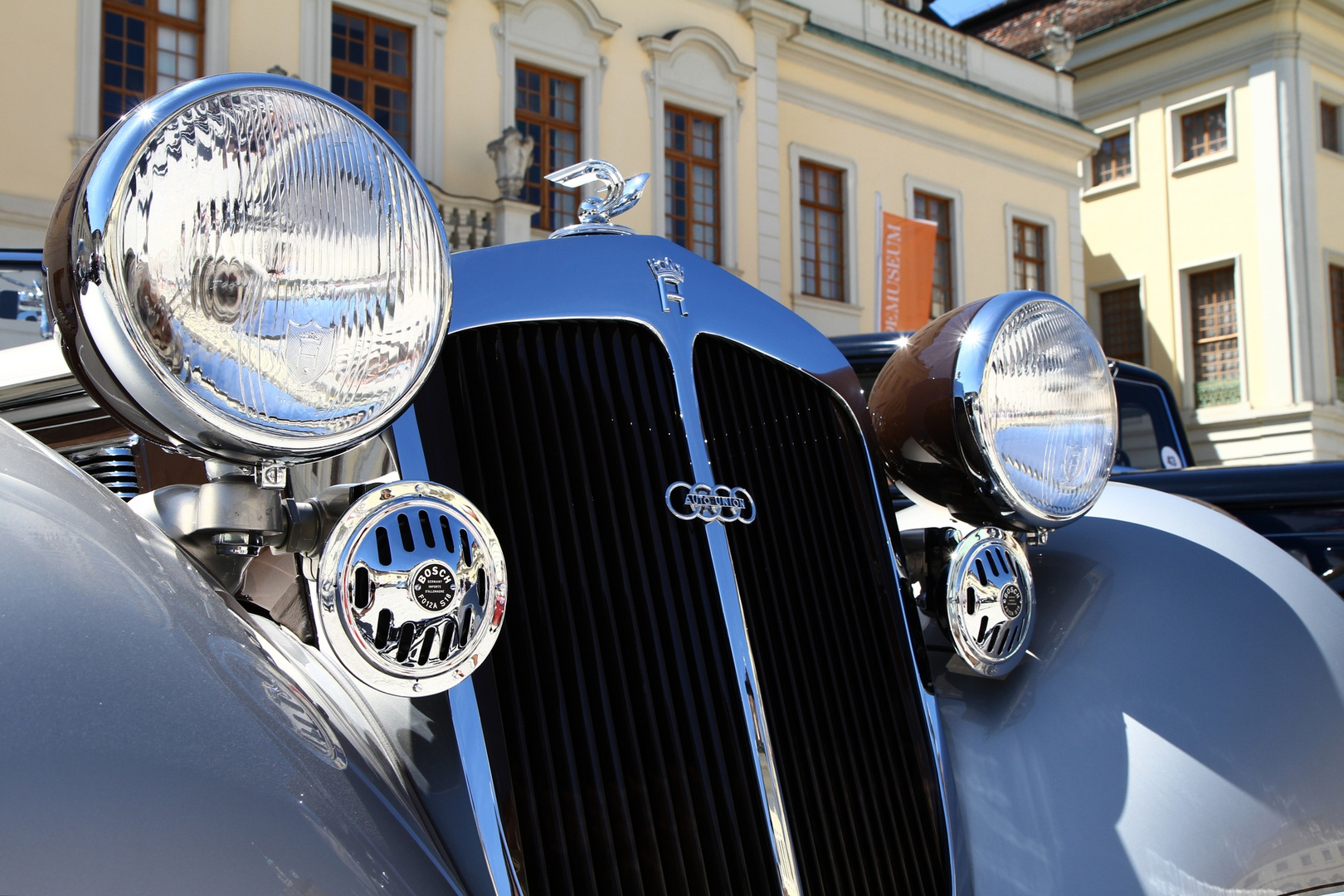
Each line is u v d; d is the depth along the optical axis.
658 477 0.95
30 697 0.56
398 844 0.67
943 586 1.13
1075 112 21.95
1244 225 19.50
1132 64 21.06
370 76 11.71
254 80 0.74
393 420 0.79
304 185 0.74
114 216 0.68
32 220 9.41
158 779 0.56
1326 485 2.12
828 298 15.60
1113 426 1.22
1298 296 18.92
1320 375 18.92
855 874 0.95
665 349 0.99
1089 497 1.19
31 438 0.78
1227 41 19.78
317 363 0.74
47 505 0.67
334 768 0.68
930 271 13.26
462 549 0.80
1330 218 19.44
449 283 0.80
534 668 0.85
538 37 12.68
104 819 0.53
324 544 0.77
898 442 1.20
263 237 0.72
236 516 0.78
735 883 0.87
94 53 9.80
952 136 17.16
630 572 0.91
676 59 13.84
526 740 0.84
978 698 1.16
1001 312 1.16
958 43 17.39
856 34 16.23
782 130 15.32
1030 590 1.19
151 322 0.69
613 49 13.38
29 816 0.52
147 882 0.53
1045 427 1.16
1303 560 2.13
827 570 1.04
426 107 11.84
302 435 0.75
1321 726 1.09
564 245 1.02
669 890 0.85
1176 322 20.33
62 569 0.63
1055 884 0.98
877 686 1.04
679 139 14.05
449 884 0.69
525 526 0.89
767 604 0.97
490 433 0.91
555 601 0.88
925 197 17.06
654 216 13.55
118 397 0.72
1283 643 1.16
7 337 2.34
